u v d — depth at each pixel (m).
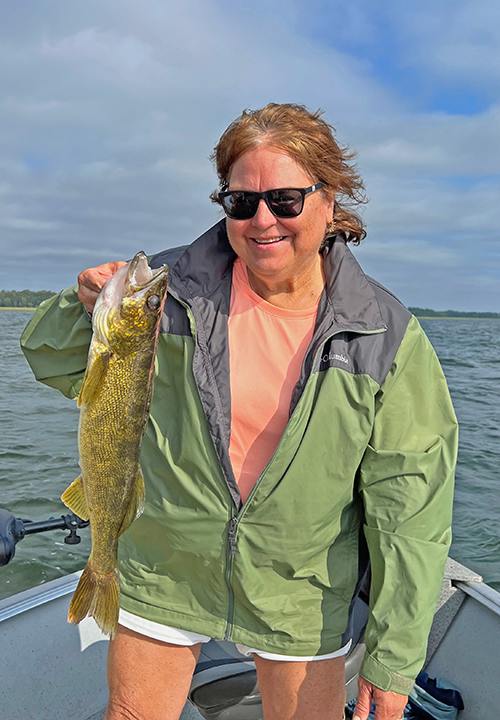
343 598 2.08
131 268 1.76
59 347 2.14
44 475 8.09
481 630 2.94
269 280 1.95
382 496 1.97
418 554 1.92
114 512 1.89
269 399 1.95
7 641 2.91
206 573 2.01
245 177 1.82
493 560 5.80
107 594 1.92
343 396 1.88
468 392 17.75
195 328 1.95
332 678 2.05
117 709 2.12
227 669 2.31
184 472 1.96
